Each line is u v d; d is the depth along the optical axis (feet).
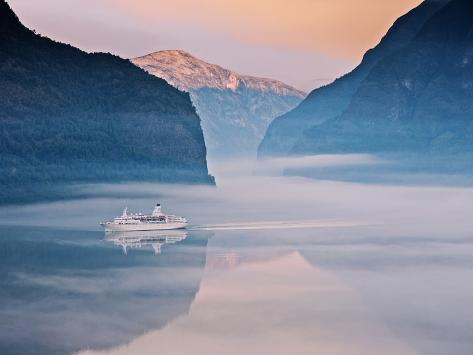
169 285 651.25
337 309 568.00
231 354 475.31
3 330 517.55
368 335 504.02
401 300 590.96
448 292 614.75
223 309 571.28
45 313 558.15
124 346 491.31
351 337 502.38
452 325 524.52
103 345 490.08
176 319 545.85
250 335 508.53
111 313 560.20
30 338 502.79
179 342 495.00
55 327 524.11
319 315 553.64
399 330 515.50
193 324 534.37
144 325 531.50
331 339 499.92
